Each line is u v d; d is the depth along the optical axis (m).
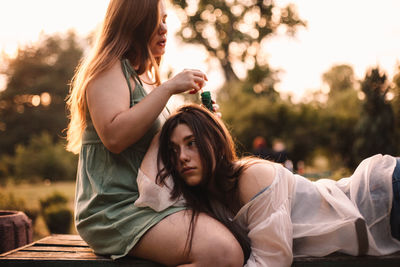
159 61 2.28
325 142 13.59
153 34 1.81
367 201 1.70
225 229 1.52
